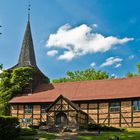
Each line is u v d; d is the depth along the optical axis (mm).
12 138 31812
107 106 46938
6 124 30422
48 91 54719
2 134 29672
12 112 53344
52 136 36625
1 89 56312
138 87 47719
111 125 46094
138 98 44969
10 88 56125
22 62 60094
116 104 46500
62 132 42062
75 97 49875
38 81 59219
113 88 49656
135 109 44969
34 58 61156
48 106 50031
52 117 46531
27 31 62125
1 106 54719
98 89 50656
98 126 43938
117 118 45906
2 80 56750
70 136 36750
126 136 34750
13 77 56594
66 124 45344
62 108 46219
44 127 44094
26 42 61375
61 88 54500
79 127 44312
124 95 46219
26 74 57000
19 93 56500
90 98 48156
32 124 49969
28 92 56281
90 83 53375
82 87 52781
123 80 51406
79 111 45406
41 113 51125
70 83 55312
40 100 51656
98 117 47219
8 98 55219
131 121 44875
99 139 33375
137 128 44219
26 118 51906
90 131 42781
